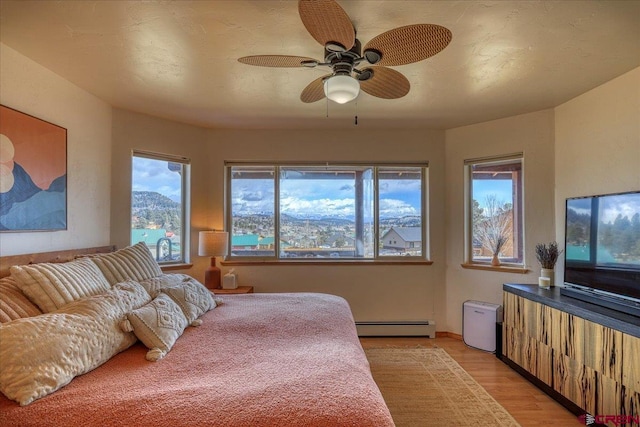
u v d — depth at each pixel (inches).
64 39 73.8
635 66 87.9
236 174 148.5
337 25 56.1
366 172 149.6
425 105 116.5
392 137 146.3
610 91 97.3
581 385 81.7
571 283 98.9
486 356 120.4
